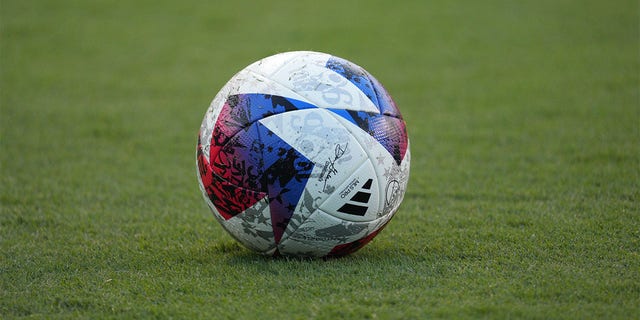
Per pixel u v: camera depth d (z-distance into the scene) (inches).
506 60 641.0
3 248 245.6
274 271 210.7
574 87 530.3
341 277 203.8
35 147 406.0
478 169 349.4
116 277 212.5
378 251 232.7
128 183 340.5
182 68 637.3
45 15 852.0
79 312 188.2
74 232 265.1
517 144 395.5
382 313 179.6
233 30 794.2
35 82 581.0
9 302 193.9
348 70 211.6
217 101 214.4
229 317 180.2
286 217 202.8
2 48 700.7
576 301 187.0
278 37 754.2
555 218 264.1
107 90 562.6
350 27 799.1
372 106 207.2
